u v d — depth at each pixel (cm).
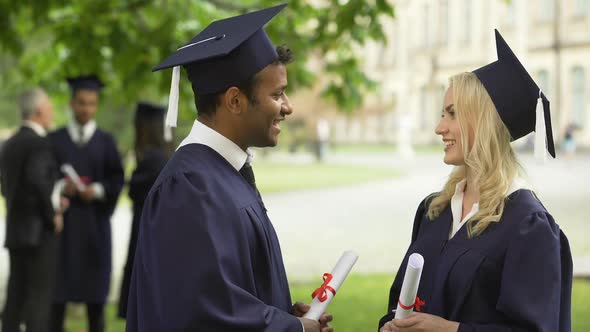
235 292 247
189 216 251
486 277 276
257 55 268
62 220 618
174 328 244
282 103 276
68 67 786
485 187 284
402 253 1139
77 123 637
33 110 591
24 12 827
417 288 277
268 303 267
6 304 593
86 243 618
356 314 768
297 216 1591
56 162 626
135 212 550
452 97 293
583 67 4784
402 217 1563
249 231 262
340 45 812
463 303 278
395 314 289
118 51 772
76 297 614
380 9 747
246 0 896
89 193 616
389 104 6069
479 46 5475
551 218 281
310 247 1192
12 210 580
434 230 302
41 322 580
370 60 6234
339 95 845
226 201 258
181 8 834
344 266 289
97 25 767
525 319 263
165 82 779
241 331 245
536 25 5003
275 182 2444
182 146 275
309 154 4247
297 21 836
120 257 1127
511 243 274
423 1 5891
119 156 645
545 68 4950
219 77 267
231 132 273
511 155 292
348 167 3244
